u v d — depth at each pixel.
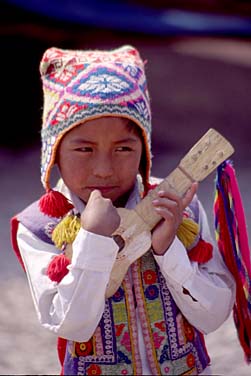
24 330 5.92
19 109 14.27
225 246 3.20
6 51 14.43
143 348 3.08
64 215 3.09
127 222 2.97
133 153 2.99
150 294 3.08
